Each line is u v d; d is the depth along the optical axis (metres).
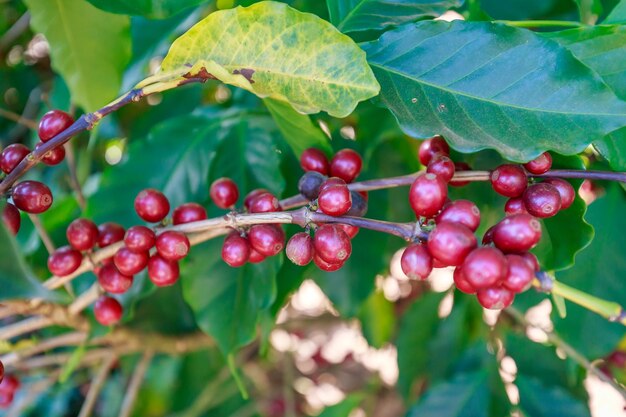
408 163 0.54
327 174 0.37
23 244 0.52
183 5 0.35
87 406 0.55
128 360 0.68
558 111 0.32
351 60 0.32
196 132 0.49
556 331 0.46
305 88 0.33
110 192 0.47
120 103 0.32
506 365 0.58
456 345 0.60
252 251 0.35
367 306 0.72
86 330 0.43
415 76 0.34
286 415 0.85
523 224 0.30
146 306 0.58
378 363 0.86
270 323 0.46
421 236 0.31
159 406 0.77
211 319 0.44
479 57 0.34
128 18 0.44
